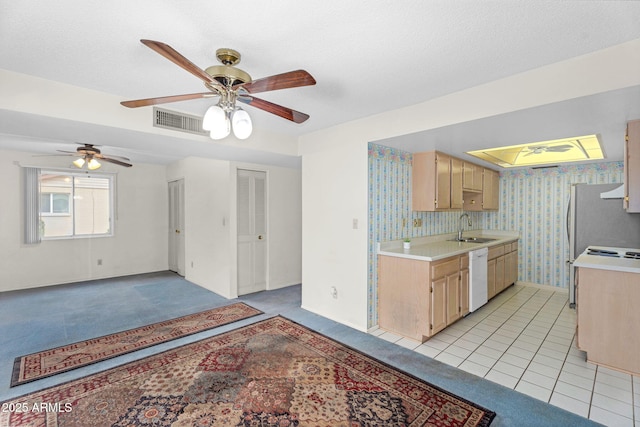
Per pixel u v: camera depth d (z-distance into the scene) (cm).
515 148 386
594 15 140
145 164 605
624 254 306
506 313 370
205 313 368
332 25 149
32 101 210
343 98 248
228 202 434
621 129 249
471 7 135
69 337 300
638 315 234
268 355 262
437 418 186
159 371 237
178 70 201
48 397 204
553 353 270
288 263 511
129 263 588
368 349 276
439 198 354
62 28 153
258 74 204
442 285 303
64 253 520
